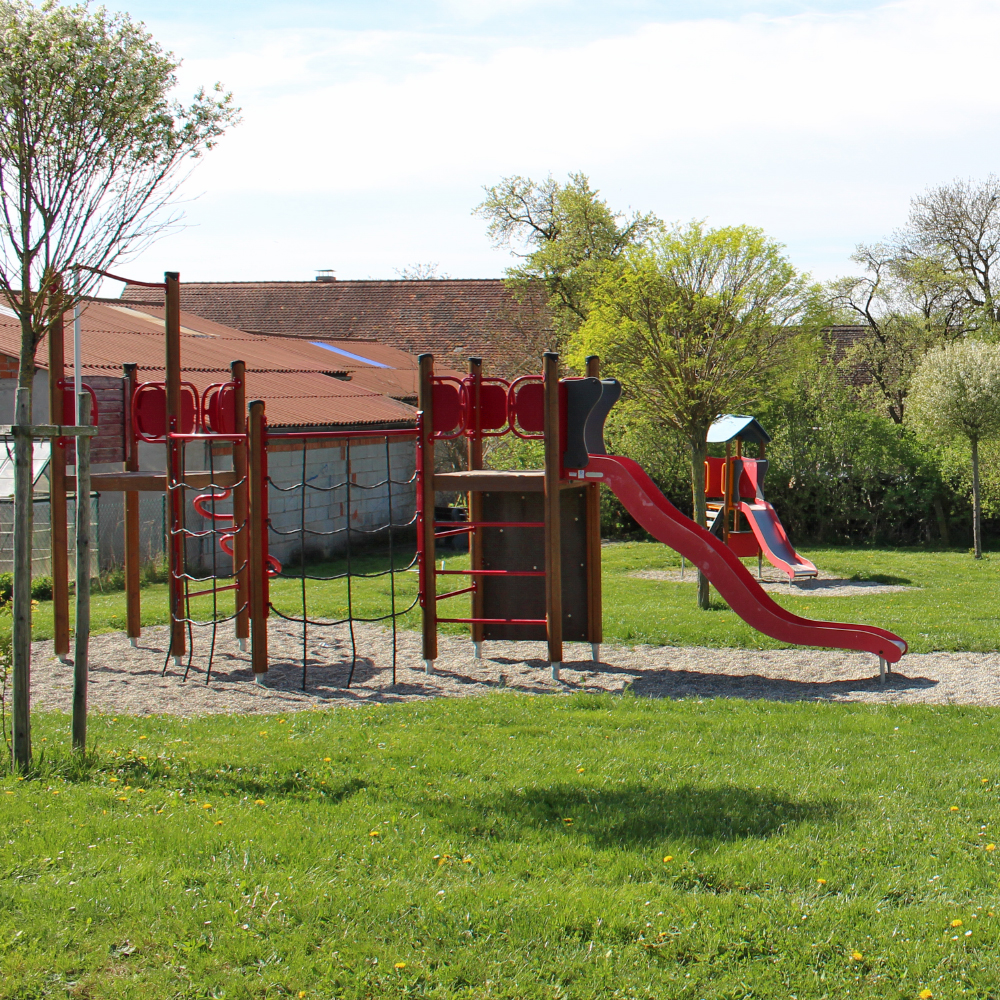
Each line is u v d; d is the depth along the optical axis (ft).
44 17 19.99
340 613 43.39
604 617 43.11
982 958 12.66
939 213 113.91
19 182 20.04
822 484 85.76
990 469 79.00
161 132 21.03
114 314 86.02
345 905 13.69
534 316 122.62
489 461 88.58
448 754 22.03
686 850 16.02
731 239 44.68
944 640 37.50
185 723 25.79
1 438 21.26
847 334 118.83
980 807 18.39
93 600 48.44
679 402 46.21
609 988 12.12
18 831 15.93
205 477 35.12
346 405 79.00
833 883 14.80
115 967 12.13
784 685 31.68
